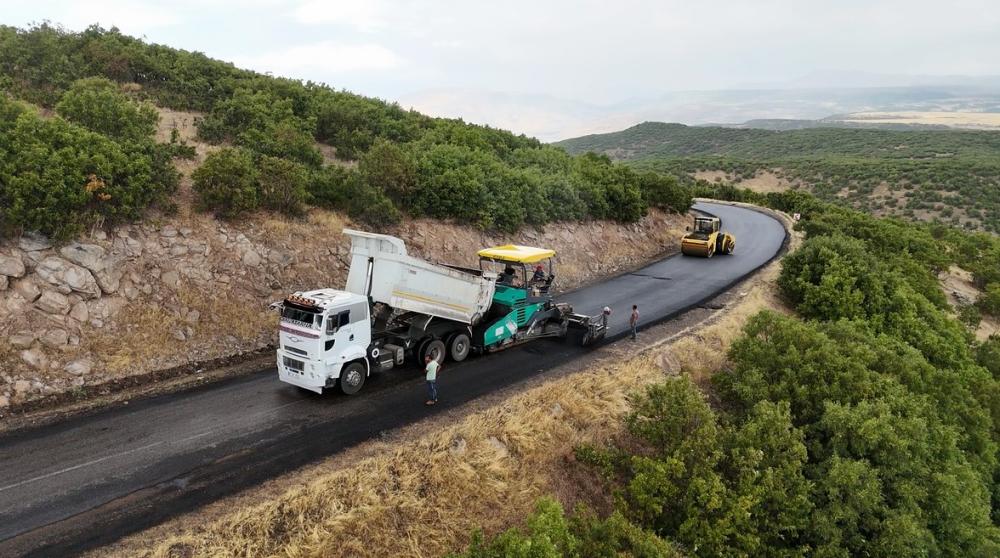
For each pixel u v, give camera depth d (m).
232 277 16.81
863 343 17.47
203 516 9.13
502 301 17.30
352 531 9.46
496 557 8.35
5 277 13.04
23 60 24.44
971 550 13.70
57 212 13.93
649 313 21.70
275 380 14.60
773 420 12.99
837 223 36.53
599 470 12.66
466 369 15.92
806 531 12.13
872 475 12.47
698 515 11.26
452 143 32.25
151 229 16.09
